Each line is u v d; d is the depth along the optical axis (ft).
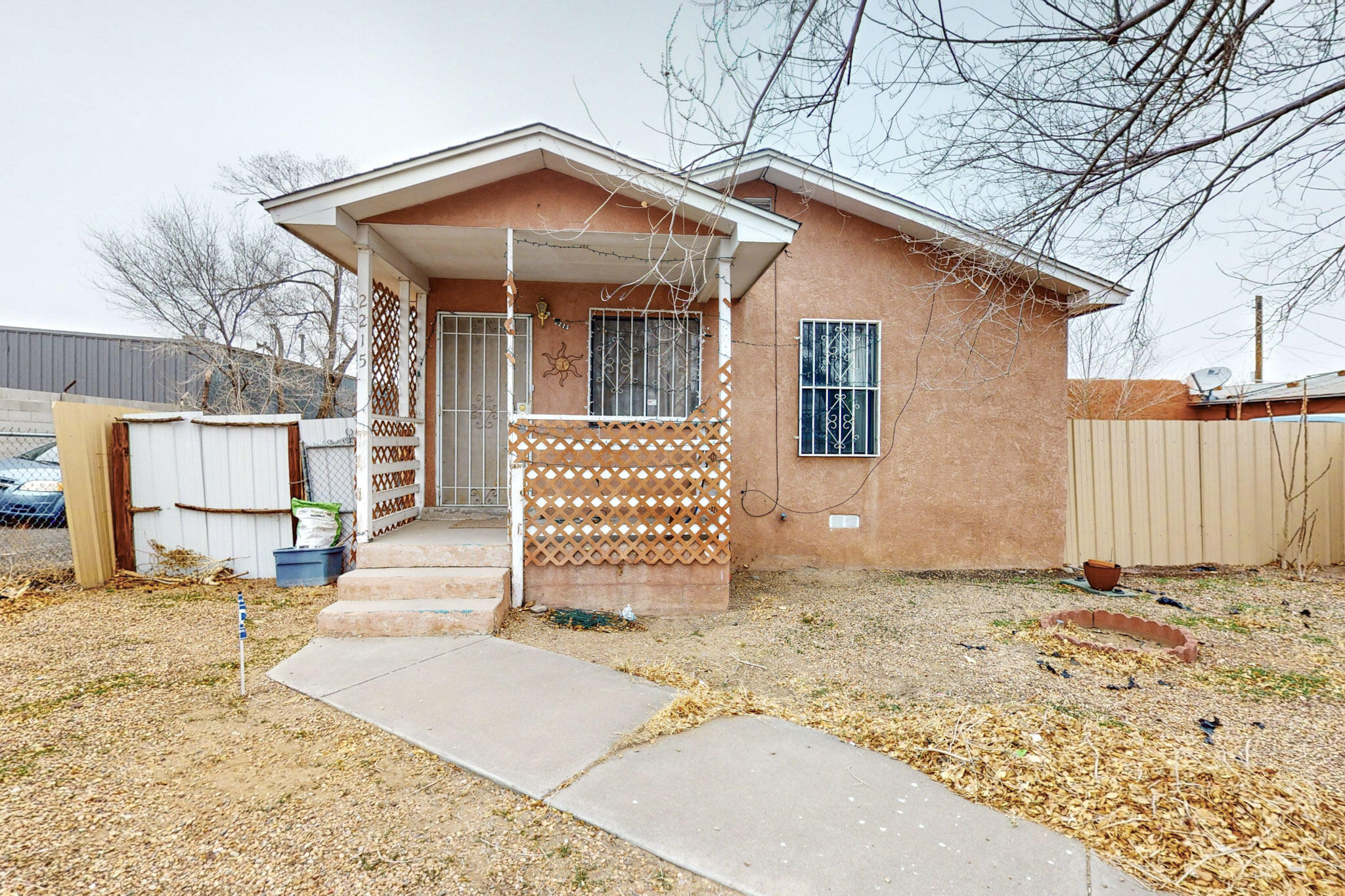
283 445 21.21
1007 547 24.64
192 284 41.75
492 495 23.49
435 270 22.06
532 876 6.75
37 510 25.79
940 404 24.39
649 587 17.80
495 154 16.14
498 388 23.57
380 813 7.95
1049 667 13.23
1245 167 11.14
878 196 22.79
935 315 24.34
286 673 12.52
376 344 19.56
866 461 24.29
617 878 6.73
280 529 21.24
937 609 18.33
